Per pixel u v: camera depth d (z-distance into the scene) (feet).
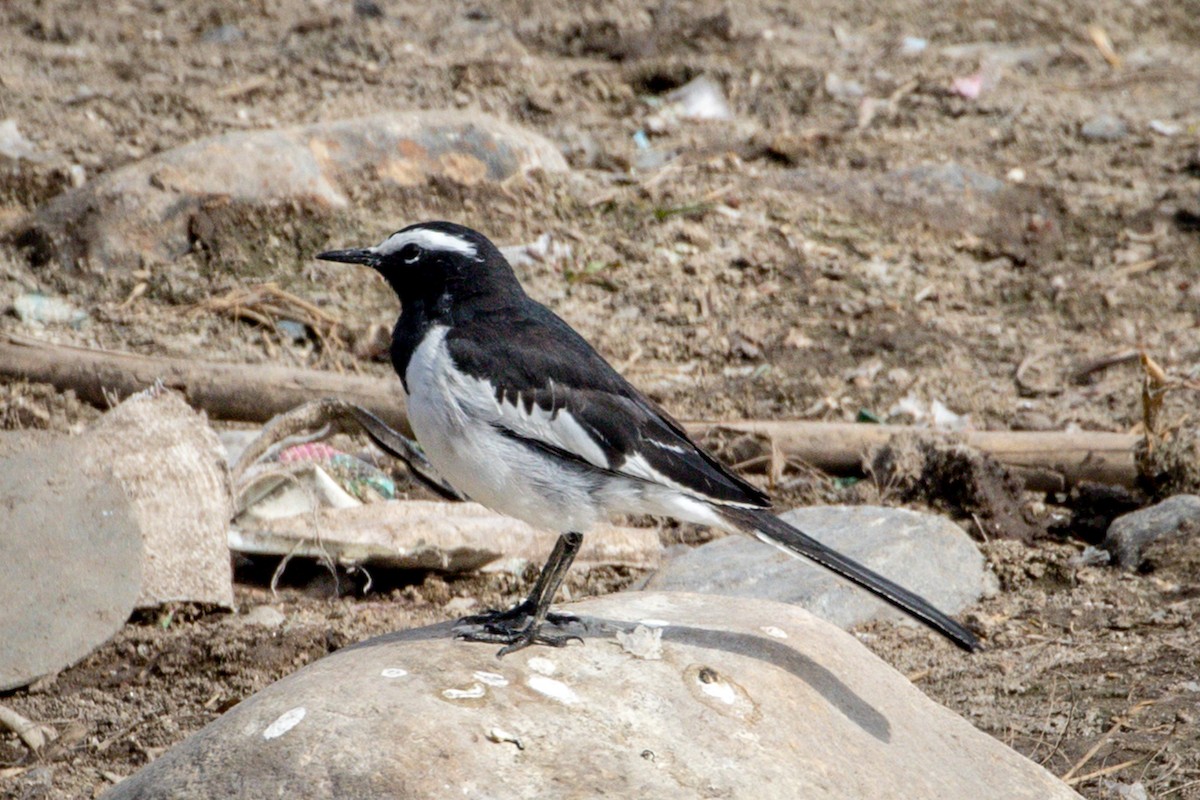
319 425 38.37
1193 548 36.55
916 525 37.17
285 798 20.42
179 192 49.75
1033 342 49.55
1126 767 28.30
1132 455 41.01
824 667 24.80
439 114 55.31
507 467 26.13
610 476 26.12
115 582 32.78
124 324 46.34
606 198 55.36
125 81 61.52
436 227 27.78
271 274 49.32
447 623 26.08
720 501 25.93
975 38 74.69
